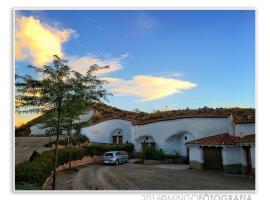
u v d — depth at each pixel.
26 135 38.78
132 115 45.25
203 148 25.14
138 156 35.66
